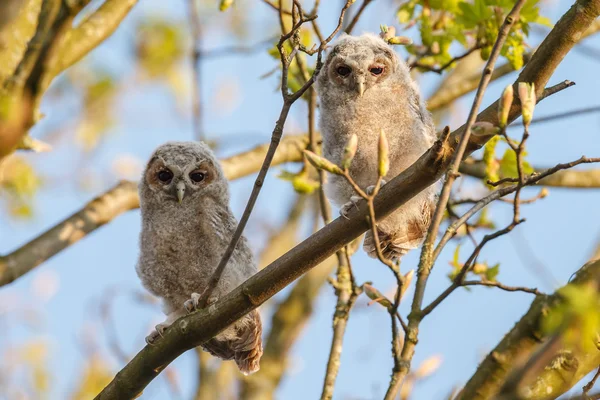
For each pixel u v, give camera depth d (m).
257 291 8.67
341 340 10.62
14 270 11.90
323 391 10.23
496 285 7.64
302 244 8.60
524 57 12.74
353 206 8.61
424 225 11.55
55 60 6.59
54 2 6.53
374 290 8.62
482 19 12.02
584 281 6.68
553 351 6.35
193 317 8.88
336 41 11.95
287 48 12.24
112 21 9.78
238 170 13.86
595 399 7.41
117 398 9.19
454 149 8.25
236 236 8.58
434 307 7.80
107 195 12.95
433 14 13.53
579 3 8.16
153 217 11.45
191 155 11.63
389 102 11.30
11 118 6.46
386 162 7.17
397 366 7.74
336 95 11.51
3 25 6.17
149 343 9.16
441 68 12.74
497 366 6.93
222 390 16.39
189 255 11.17
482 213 12.60
